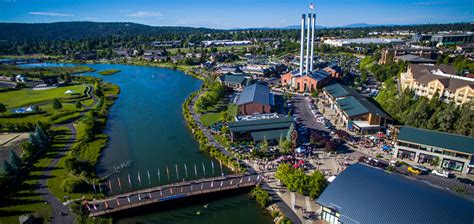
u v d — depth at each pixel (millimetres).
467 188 84875
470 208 61812
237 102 163000
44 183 91875
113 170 104375
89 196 85125
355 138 122125
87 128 133500
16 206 80312
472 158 92188
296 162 102688
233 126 124250
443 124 117312
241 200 85812
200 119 152875
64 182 88125
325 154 108438
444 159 96250
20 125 136500
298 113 158250
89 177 97125
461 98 135750
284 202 81062
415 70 174875
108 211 78000
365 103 145000
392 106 146125
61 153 114562
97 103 185750
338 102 154250
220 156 108312
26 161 105562
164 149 121062
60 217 75625
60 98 198375
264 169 98812
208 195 87188
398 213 62781
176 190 86438
